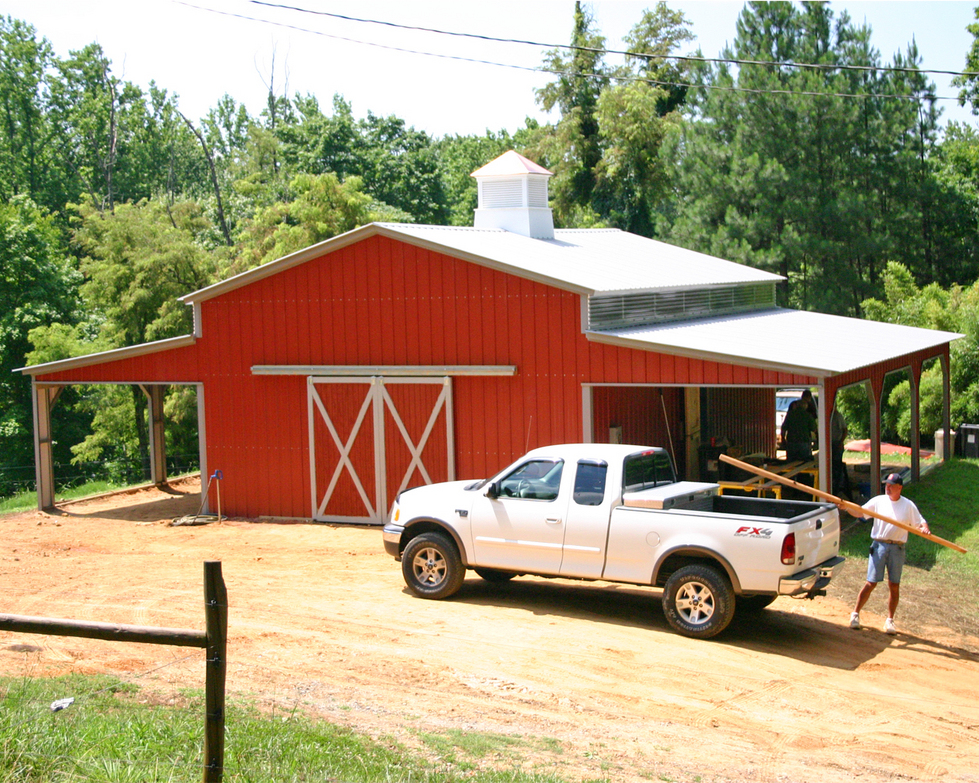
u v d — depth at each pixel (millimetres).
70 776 5727
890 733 8266
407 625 10953
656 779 6914
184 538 17141
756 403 23984
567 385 16438
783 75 38312
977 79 41750
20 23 66125
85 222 42750
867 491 19469
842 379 15227
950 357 26891
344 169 54281
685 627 10602
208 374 19109
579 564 11164
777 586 10039
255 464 18891
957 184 41156
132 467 40406
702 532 10414
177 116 76062
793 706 8766
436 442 17453
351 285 17969
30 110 66250
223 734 5496
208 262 41031
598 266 19531
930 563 14500
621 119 51062
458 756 7020
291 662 9500
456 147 81250
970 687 9688
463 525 11938
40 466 20984
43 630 5465
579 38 54500
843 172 37094
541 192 23297
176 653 9844
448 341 17312
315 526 18031
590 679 9211
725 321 20672
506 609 11758
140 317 40250
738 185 37125
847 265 37188
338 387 18078
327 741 6980
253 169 56312
